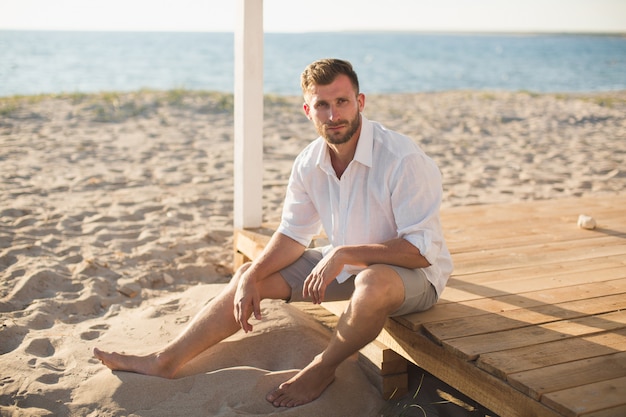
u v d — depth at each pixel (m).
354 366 2.78
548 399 1.97
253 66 3.89
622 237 3.94
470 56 59.94
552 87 28.91
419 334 2.53
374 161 2.53
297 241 2.77
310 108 2.49
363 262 2.44
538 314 2.68
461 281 3.13
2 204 5.50
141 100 12.90
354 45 83.06
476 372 2.25
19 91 22.02
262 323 3.02
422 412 2.56
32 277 3.79
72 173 6.89
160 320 3.24
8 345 3.05
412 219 2.47
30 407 2.43
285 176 7.16
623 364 2.22
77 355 2.85
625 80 33.56
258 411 2.41
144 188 6.37
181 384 2.53
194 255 4.47
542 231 4.07
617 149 9.30
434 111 13.63
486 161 8.33
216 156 8.17
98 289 3.80
